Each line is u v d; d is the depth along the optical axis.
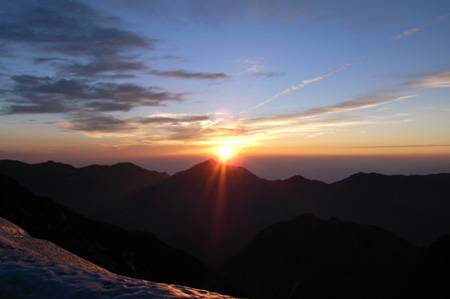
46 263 12.50
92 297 8.48
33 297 8.69
